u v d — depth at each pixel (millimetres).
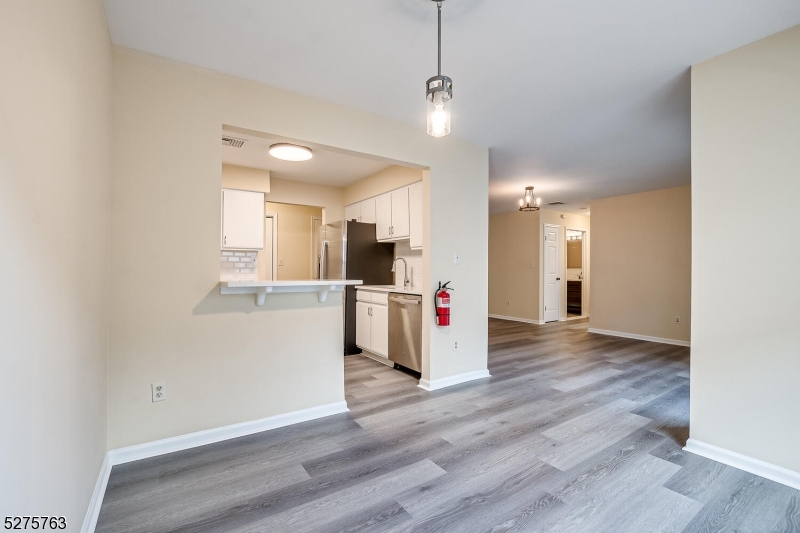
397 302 4027
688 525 1624
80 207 1412
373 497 1808
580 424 2664
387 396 3256
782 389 1950
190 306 2297
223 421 2404
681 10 1792
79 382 1412
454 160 3592
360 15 1850
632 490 1875
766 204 1997
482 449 2289
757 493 1850
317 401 2789
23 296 904
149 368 2174
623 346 5430
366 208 5008
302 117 2689
